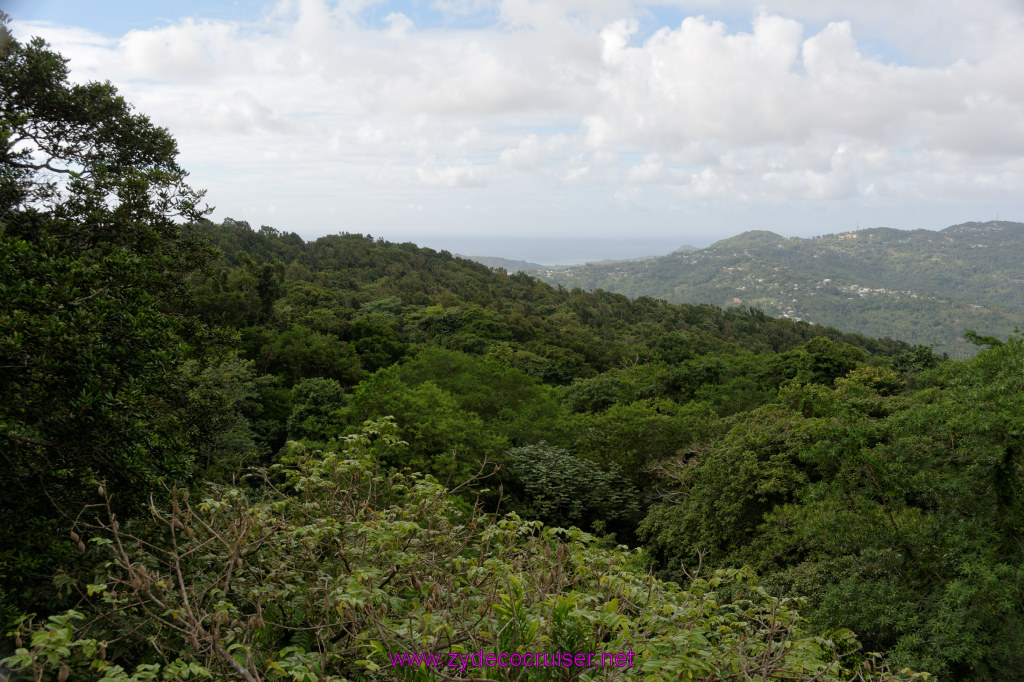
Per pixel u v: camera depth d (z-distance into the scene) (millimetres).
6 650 3953
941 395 11117
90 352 5414
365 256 123000
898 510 9125
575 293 134500
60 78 8844
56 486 5488
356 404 21094
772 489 12211
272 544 4309
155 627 3686
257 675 2758
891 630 7707
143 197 8727
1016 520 8039
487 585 3713
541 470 19531
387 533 4219
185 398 8555
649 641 3049
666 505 16859
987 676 6836
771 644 3377
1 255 5496
